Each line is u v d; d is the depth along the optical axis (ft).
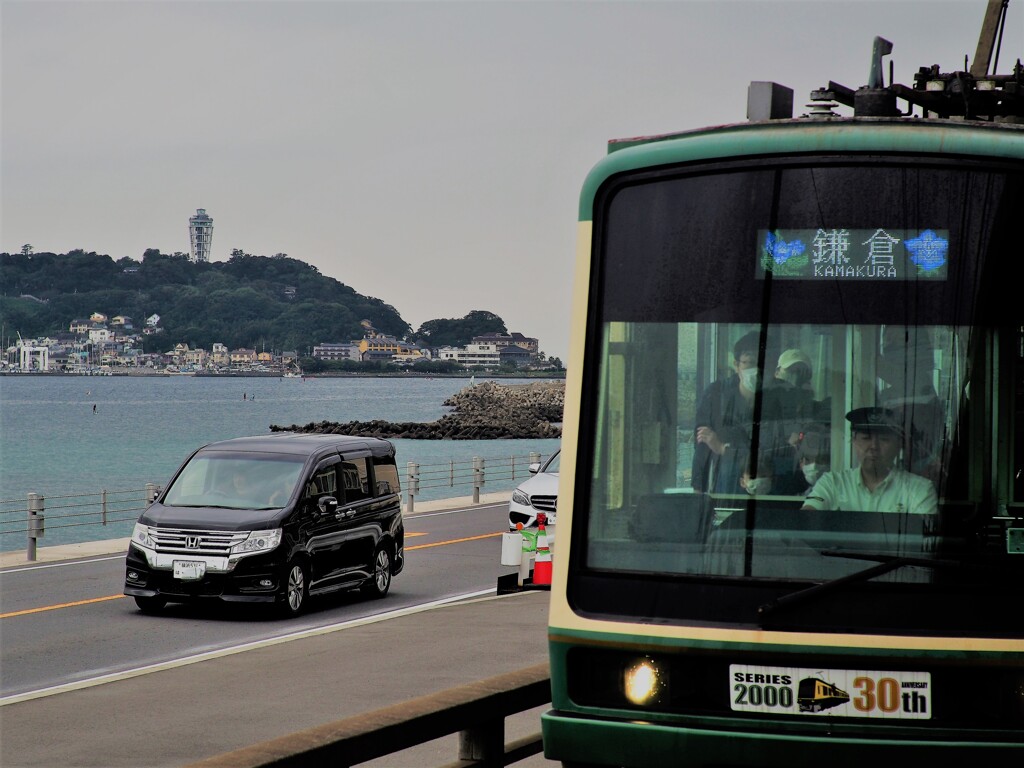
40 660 110.73
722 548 46.57
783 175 48.29
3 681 101.55
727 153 48.75
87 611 139.95
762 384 47.42
